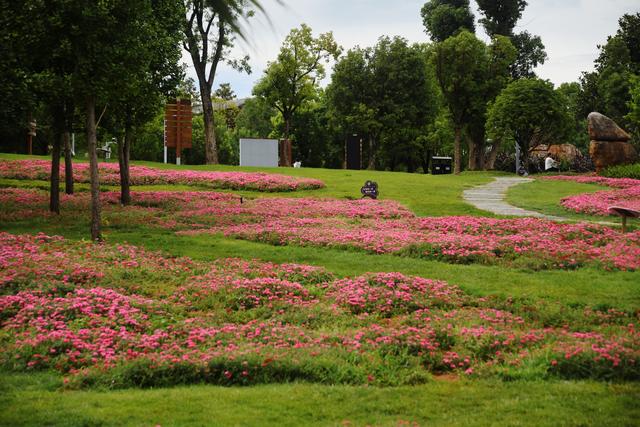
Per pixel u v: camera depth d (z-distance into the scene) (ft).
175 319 37.58
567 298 42.37
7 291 40.06
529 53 251.80
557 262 54.44
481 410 22.48
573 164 206.08
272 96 223.71
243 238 69.46
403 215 86.99
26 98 73.20
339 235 67.92
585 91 236.02
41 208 84.69
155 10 83.87
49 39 56.08
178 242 64.75
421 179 141.59
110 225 74.95
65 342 31.01
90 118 60.18
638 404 22.56
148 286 45.44
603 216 90.68
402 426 20.52
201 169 146.41
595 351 27.86
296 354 29.25
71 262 48.24
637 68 214.69
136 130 94.53
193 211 88.63
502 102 185.98
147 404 23.17
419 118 242.17
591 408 22.17
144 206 95.40
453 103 217.36
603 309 39.91
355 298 41.68
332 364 27.89
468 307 41.45
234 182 121.49
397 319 38.86
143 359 28.12
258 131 323.78
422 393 24.73
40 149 191.52
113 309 37.32
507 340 31.58
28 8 54.08
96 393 25.11
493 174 176.65
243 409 22.54
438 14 250.57
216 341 32.50
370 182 105.70
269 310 40.06
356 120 234.38
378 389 25.31
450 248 59.47
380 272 49.90
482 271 52.06
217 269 50.85
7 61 63.21
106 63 57.16
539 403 22.85
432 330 33.22
